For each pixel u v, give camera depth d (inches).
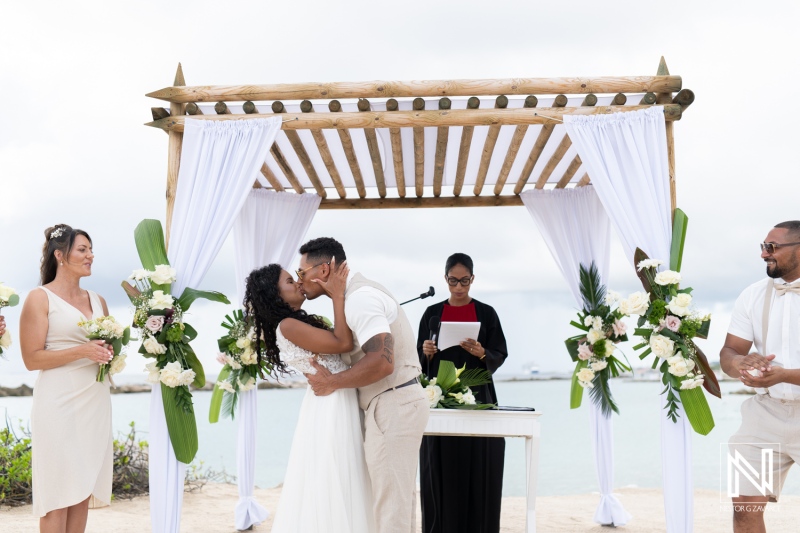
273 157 223.9
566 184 250.8
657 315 161.0
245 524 230.7
